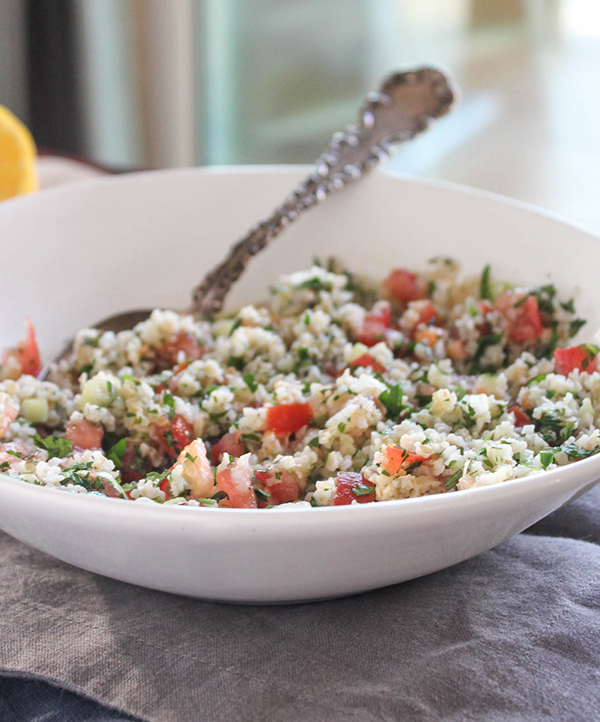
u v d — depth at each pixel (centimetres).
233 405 41
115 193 49
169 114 98
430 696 32
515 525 33
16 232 47
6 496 32
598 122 90
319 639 34
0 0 95
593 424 38
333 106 98
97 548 32
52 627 35
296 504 34
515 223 47
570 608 35
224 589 33
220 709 32
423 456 36
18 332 46
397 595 36
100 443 40
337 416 39
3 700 35
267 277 50
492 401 39
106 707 34
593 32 97
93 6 95
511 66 98
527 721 31
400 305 49
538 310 45
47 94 102
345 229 50
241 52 95
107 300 49
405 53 98
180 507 30
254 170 51
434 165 85
